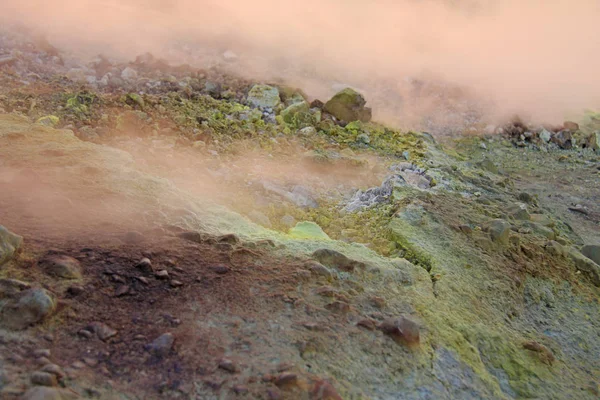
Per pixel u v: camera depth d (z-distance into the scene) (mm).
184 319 2217
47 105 5098
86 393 1790
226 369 1996
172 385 1893
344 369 2195
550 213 5676
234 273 2600
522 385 2600
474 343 2727
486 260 3621
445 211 4254
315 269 2764
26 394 1681
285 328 2301
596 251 4406
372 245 3660
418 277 3168
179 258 2617
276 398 1923
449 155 6848
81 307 2160
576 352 3096
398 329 2447
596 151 8828
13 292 2090
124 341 2037
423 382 2297
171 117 5457
